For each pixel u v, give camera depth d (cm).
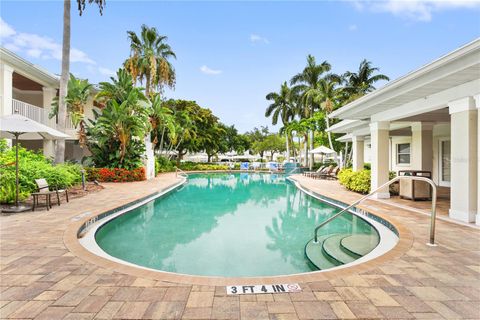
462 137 593
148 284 305
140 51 2125
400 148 1436
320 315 246
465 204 591
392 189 1015
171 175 2227
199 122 3272
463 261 373
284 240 602
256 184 1789
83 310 251
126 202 853
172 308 256
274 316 245
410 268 350
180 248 551
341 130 1523
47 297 275
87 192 1064
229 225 735
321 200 1048
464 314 247
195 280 315
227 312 251
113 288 295
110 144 1641
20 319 237
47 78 1641
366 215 721
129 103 1534
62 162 1295
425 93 664
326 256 496
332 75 2700
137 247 558
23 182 776
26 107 1462
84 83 1642
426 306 261
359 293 286
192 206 1009
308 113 2809
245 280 317
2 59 1277
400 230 525
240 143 5284
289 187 1620
